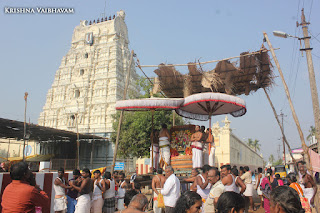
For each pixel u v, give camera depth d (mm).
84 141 43000
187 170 9805
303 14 11070
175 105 9484
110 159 42156
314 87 10719
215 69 10344
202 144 10148
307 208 6219
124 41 52781
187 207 3062
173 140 11062
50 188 8133
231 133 32562
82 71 50812
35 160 38562
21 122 24828
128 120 29172
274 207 2424
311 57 10914
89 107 46656
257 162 67688
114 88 45938
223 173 6055
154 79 11586
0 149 46844
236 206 2621
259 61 9586
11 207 3658
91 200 7172
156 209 7078
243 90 10977
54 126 49625
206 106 10055
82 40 52750
